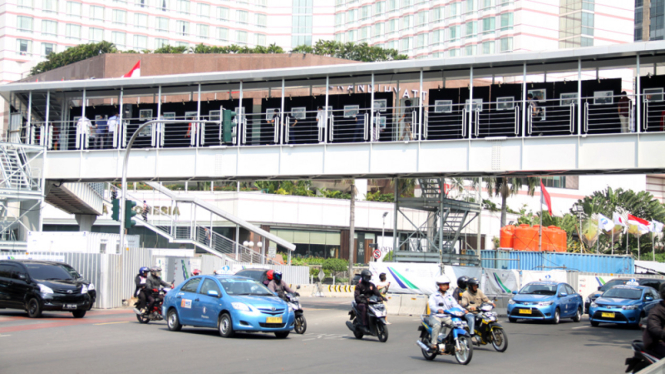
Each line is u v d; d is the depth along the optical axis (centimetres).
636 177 8588
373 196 6975
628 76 7756
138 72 4234
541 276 3231
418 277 2803
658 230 5825
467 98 2933
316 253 6438
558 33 8144
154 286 2025
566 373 1218
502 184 5369
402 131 2958
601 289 3017
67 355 1289
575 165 2486
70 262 2686
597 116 2762
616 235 7031
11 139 3472
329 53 8012
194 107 3347
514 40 7969
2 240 3219
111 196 5184
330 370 1156
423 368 1223
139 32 9531
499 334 1533
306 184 6719
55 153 3219
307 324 2191
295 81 3130
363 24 9656
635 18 9988
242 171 2948
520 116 2833
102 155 3164
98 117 3453
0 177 3200
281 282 1873
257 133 3216
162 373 1088
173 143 3253
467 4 8388
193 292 1756
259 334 1770
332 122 2891
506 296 2958
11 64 8738
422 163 2694
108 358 1250
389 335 1878
